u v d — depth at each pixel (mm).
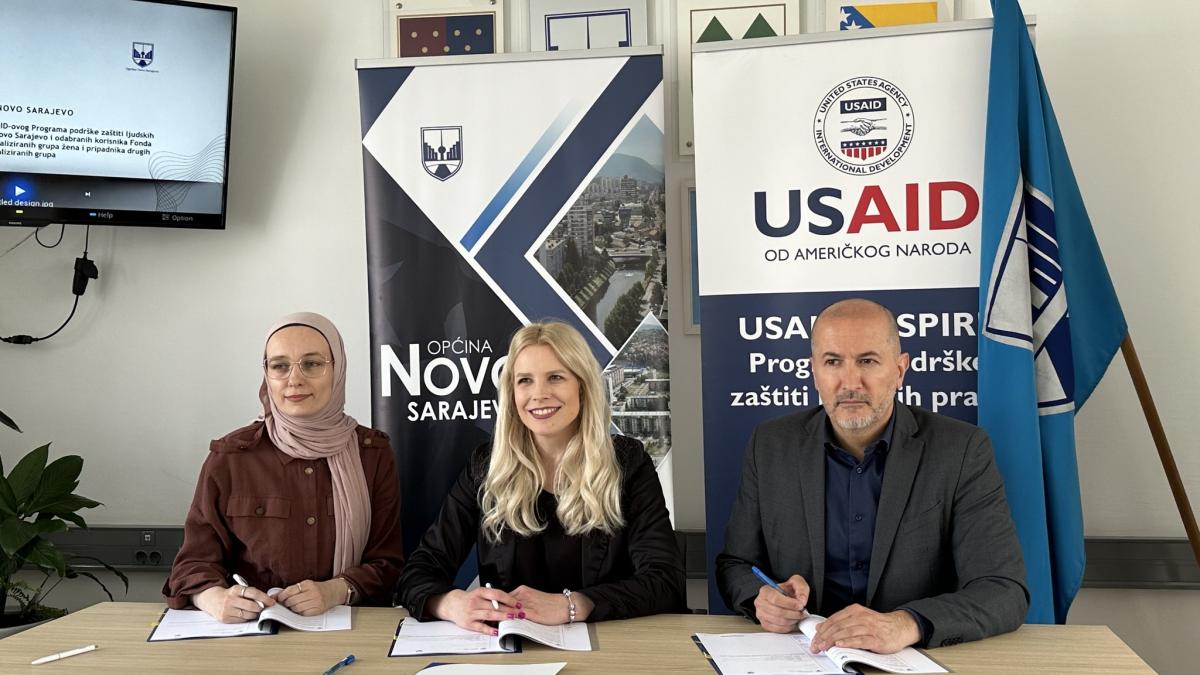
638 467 2461
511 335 3059
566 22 3383
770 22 3303
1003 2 2672
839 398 2275
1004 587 2025
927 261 2768
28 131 3102
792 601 2025
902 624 1884
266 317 3498
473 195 3062
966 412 2756
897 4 3258
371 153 3098
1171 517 3150
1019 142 2699
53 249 3527
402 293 3084
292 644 2004
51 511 3047
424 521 3078
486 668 1792
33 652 1966
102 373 3539
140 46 3174
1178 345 3146
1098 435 3184
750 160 2850
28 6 3074
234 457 2555
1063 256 2738
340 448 2625
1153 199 3148
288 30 3473
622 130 3018
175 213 3238
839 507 2281
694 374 3375
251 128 3484
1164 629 3168
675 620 2170
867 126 2793
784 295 2834
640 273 3018
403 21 3434
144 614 2268
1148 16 3141
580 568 2369
